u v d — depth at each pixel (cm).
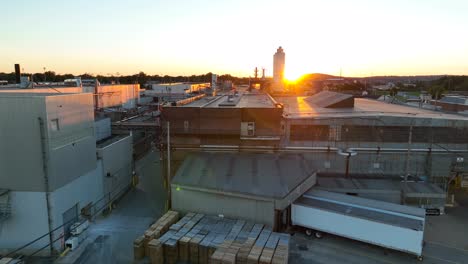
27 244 2166
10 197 2211
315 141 3253
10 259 2075
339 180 3141
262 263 1875
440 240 2428
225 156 3131
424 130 3203
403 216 2252
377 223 2178
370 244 2338
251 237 2172
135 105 7412
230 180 2631
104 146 3111
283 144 3256
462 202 3175
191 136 3198
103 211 2877
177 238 2150
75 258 2134
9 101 2119
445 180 3225
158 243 2055
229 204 2509
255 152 3225
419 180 3234
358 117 3219
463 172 3269
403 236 2114
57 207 2258
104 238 2408
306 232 2459
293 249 2264
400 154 3241
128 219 2750
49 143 2164
